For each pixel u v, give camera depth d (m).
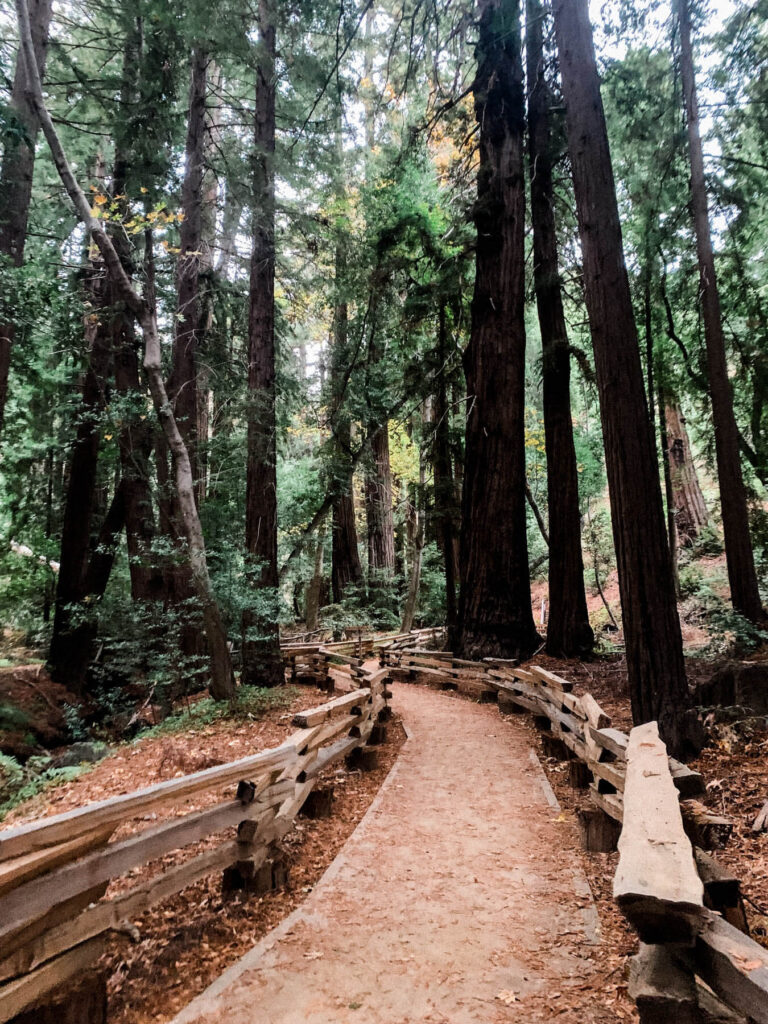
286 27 11.96
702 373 13.64
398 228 14.98
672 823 2.92
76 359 14.23
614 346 6.32
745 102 12.12
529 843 4.90
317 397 21.47
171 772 7.17
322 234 16.28
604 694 9.16
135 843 3.01
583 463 21.69
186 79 14.56
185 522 9.45
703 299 11.62
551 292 13.38
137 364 13.48
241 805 3.98
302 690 11.84
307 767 5.28
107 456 16.08
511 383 12.80
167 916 4.00
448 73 14.96
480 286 13.14
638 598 6.20
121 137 12.43
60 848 2.51
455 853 4.73
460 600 13.42
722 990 2.11
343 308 20.66
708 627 10.22
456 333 16.67
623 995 2.90
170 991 3.25
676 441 19.17
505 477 12.75
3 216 10.45
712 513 19.31
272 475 12.16
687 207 12.63
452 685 12.98
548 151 13.16
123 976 3.39
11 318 9.93
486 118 13.21
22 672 12.42
